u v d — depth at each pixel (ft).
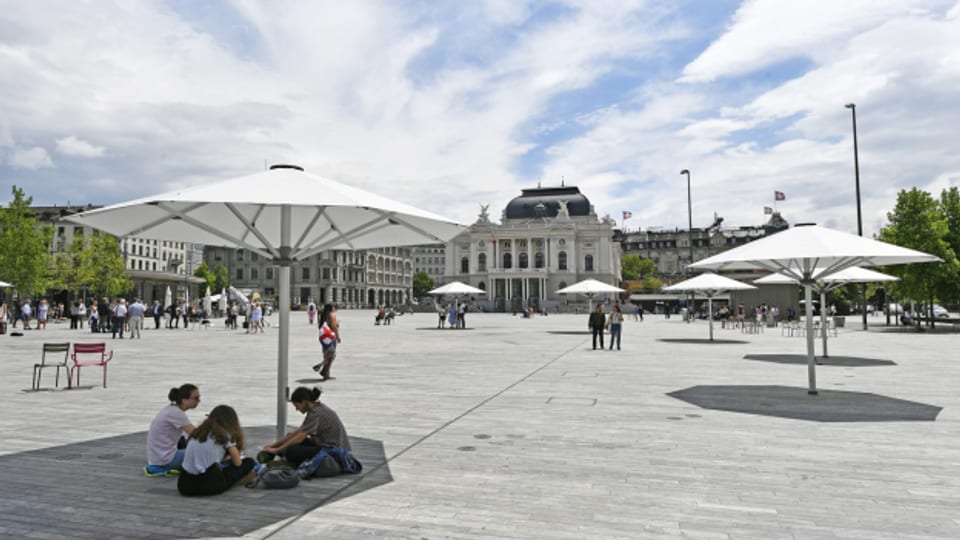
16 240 143.84
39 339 89.71
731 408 32.30
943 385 41.09
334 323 45.27
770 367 52.49
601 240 352.49
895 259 40.45
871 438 25.38
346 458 20.10
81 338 92.43
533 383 42.19
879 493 18.16
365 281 391.45
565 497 17.76
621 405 33.19
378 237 30.07
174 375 46.91
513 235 356.79
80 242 173.47
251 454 22.82
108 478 19.58
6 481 19.25
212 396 36.68
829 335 100.63
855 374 47.37
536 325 150.61
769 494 18.07
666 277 499.92
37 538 14.67
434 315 252.21
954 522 15.78
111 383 42.34
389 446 23.93
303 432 20.10
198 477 17.75
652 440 24.97
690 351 69.97
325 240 24.81
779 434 26.09
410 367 52.80
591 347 76.28
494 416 30.07
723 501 17.43
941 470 20.61
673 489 18.52
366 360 59.36
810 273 38.40
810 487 18.74
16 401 34.68
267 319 176.04
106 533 14.99
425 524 15.60
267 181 21.80
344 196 20.95
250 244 23.43
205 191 20.68
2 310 99.55
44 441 24.77
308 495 17.89
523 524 15.60
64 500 17.44
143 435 25.90
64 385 41.22
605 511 16.58
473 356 63.72
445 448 23.61
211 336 99.55
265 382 42.88
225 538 14.69
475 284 361.51
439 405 33.24
